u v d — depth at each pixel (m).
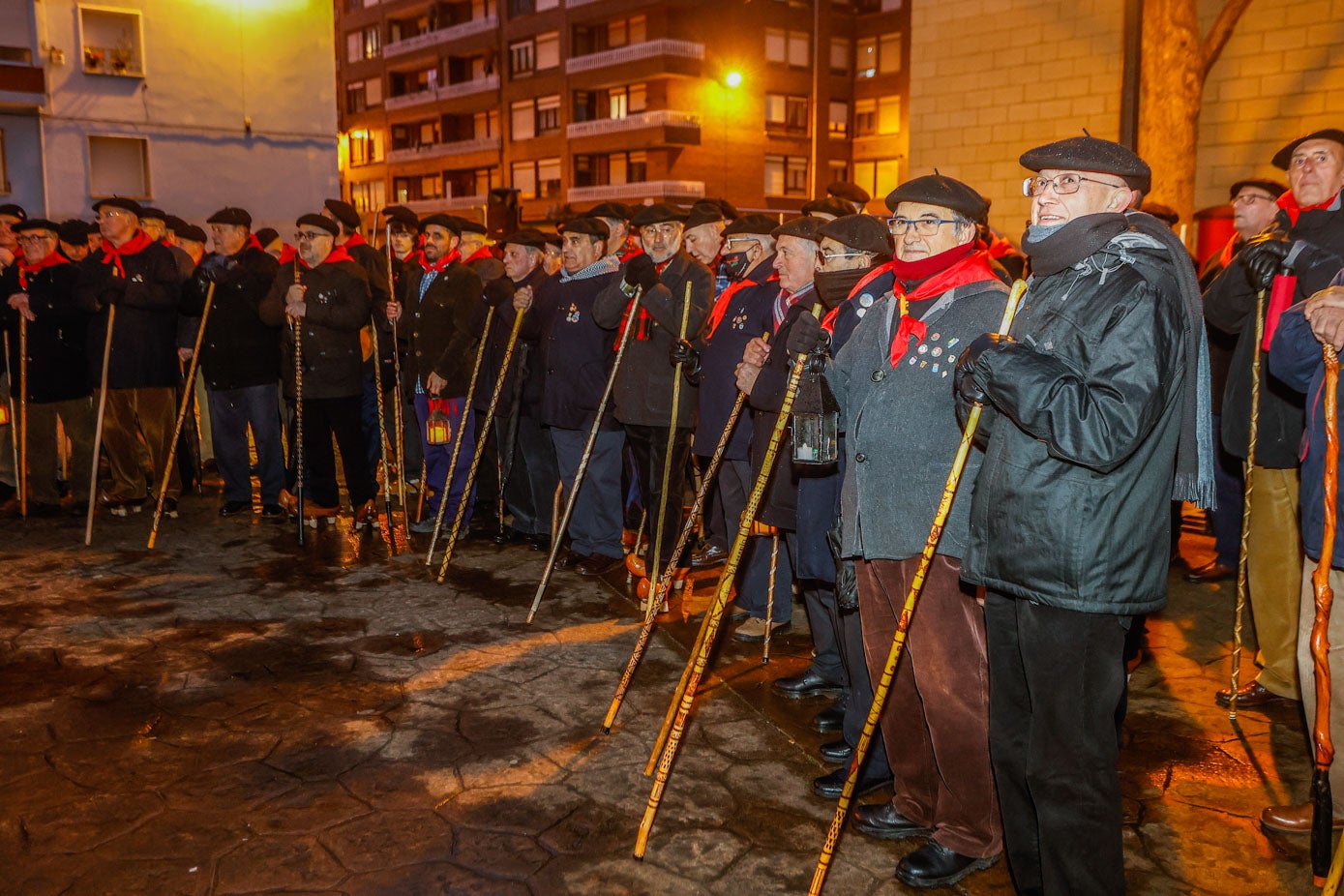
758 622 4.50
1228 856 2.81
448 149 42.03
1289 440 3.60
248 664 4.18
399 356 6.89
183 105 14.75
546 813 3.04
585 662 4.21
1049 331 2.21
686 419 4.81
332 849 2.86
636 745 3.48
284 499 6.61
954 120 10.13
